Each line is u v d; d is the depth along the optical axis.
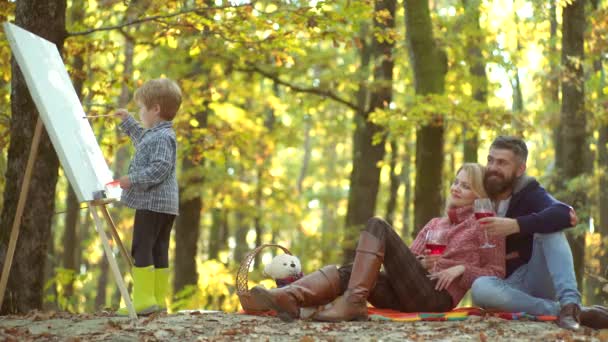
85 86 9.41
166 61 12.55
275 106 17.02
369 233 4.76
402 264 4.84
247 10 8.08
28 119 6.89
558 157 13.05
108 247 4.99
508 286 4.88
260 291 4.60
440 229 5.16
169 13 8.21
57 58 5.48
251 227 24.27
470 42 13.87
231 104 14.70
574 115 12.30
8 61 8.30
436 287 4.89
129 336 4.36
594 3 12.88
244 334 4.38
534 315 4.82
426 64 12.01
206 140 10.95
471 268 4.94
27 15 6.98
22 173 6.89
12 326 4.88
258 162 16.95
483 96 15.47
